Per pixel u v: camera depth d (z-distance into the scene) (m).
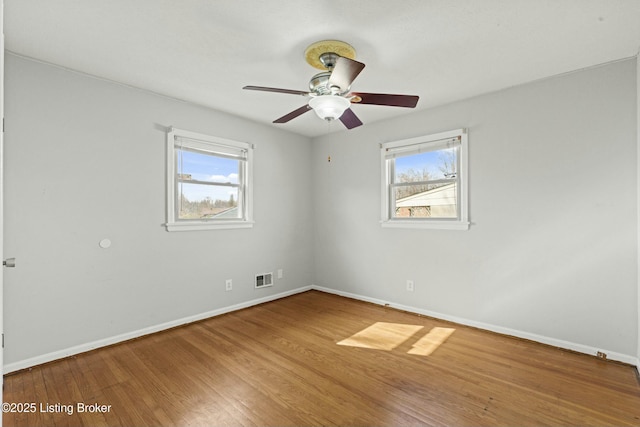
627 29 2.14
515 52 2.44
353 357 2.67
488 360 2.61
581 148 2.72
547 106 2.88
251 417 1.92
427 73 2.78
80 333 2.74
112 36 2.23
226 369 2.47
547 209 2.89
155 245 3.20
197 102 3.44
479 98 3.27
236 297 3.91
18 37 2.23
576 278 2.75
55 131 2.61
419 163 3.78
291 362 2.58
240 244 3.95
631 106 2.51
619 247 2.56
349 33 2.19
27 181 2.48
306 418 1.91
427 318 3.61
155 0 1.87
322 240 4.79
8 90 2.40
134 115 3.05
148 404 2.04
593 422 1.87
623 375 2.36
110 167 2.90
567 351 2.76
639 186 2.44
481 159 3.26
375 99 2.38
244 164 4.01
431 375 2.38
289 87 3.07
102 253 2.86
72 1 1.87
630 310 2.52
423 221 3.67
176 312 3.35
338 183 4.55
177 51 2.42
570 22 2.07
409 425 1.85
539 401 2.06
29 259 2.49
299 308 3.99
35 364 2.51
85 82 2.77
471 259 3.34
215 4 1.91
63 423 1.87
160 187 3.23
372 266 4.18
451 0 1.87
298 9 1.95
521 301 3.03
